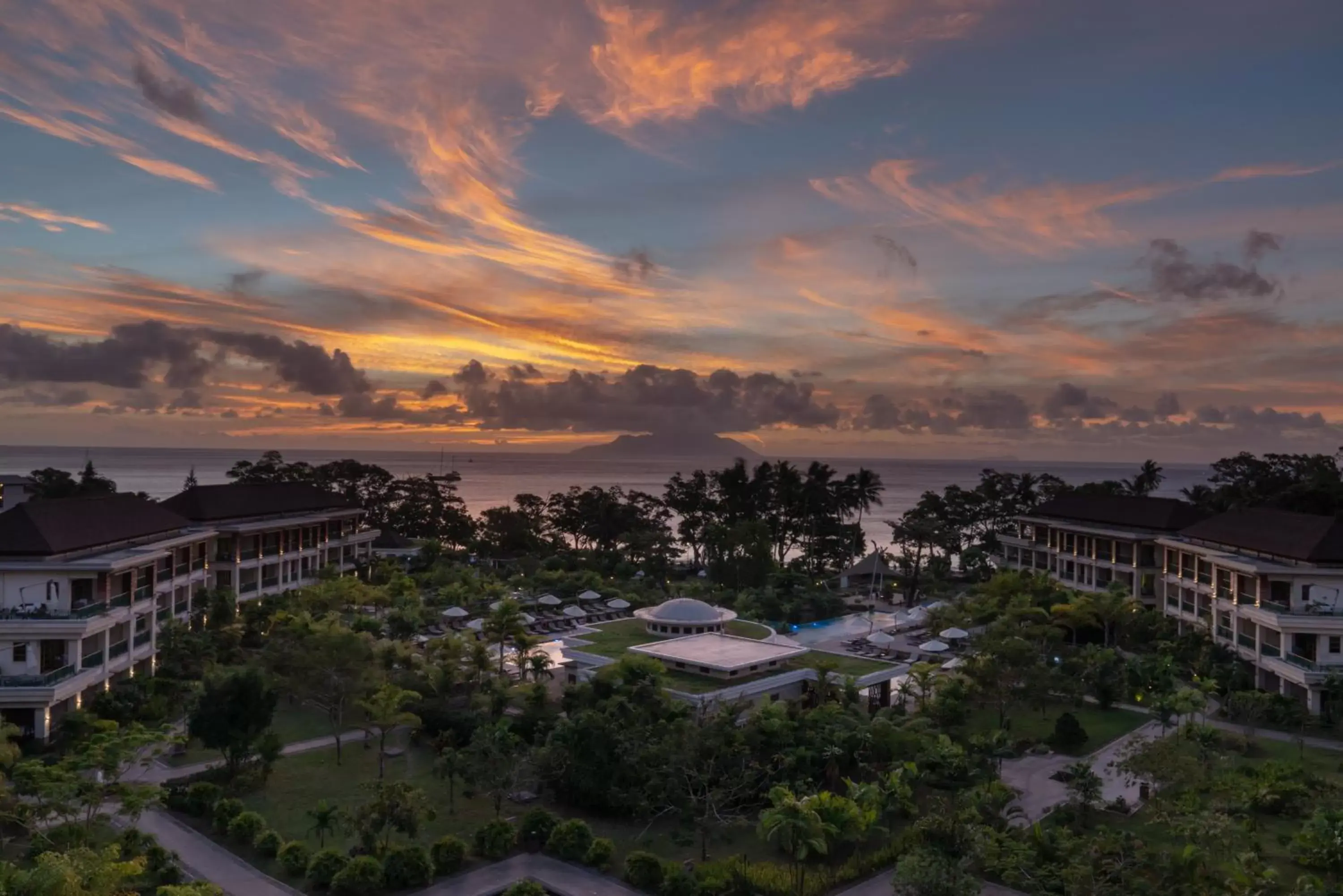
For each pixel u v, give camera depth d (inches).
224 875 1545.3
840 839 1658.5
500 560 4945.9
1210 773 1990.7
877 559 4933.6
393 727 2250.2
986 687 2404.0
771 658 2561.5
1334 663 2500.0
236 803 1731.1
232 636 2817.4
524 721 2219.5
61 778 1560.0
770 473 5354.3
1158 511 3772.1
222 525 3410.4
